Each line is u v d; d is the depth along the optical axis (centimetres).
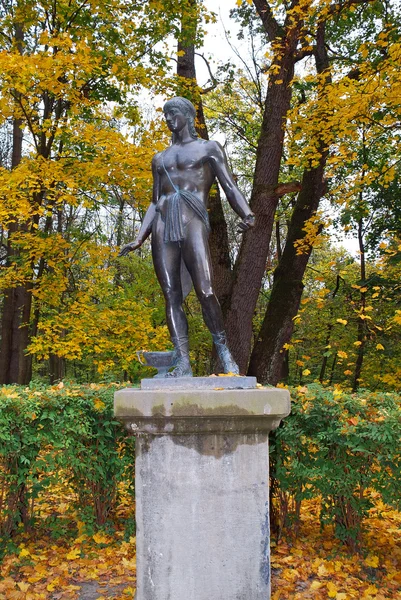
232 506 293
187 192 345
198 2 1012
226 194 348
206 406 283
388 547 482
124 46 833
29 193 674
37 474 494
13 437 452
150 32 890
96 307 811
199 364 1545
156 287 1121
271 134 987
